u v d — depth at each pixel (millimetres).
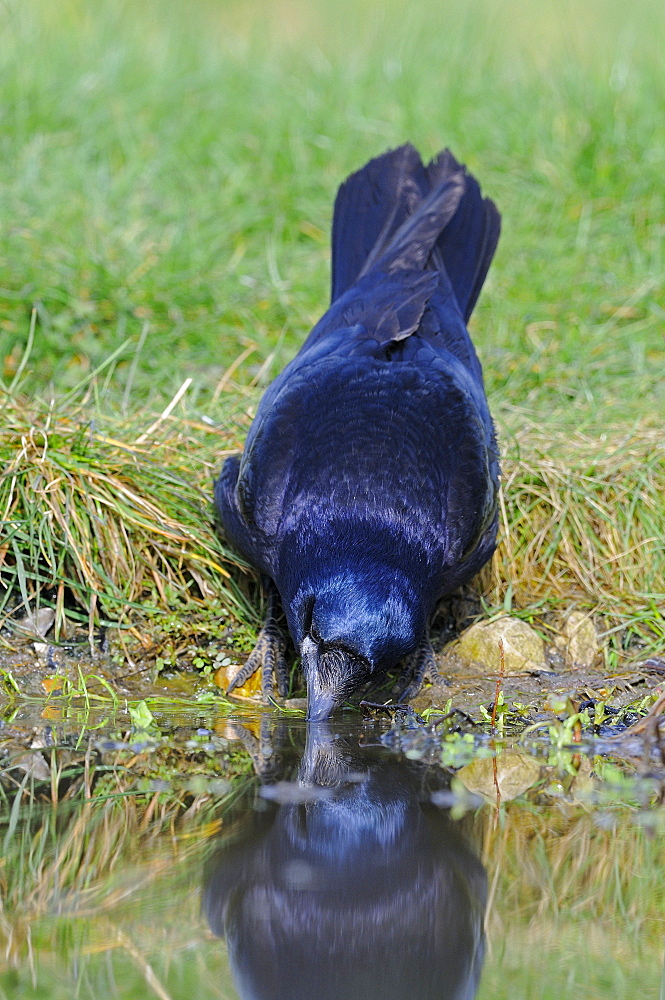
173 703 8797
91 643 9234
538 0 22000
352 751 7711
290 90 16938
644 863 6141
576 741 7828
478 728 8250
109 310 12391
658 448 11055
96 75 16234
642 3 22078
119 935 5469
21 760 7414
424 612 8852
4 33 17375
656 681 9297
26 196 13500
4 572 9508
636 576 10430
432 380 9516
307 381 9484
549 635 10000
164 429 10836
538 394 12289
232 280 13102
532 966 5293
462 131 15961
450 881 6016
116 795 6816
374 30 20047
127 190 14156
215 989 5016
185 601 9812
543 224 14539
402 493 8773
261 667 9250
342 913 5641
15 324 11992
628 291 13500
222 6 21562
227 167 14977
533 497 10711
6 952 5258
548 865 6078
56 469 9812
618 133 15398
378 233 11789
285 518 8906
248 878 5949
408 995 5051
